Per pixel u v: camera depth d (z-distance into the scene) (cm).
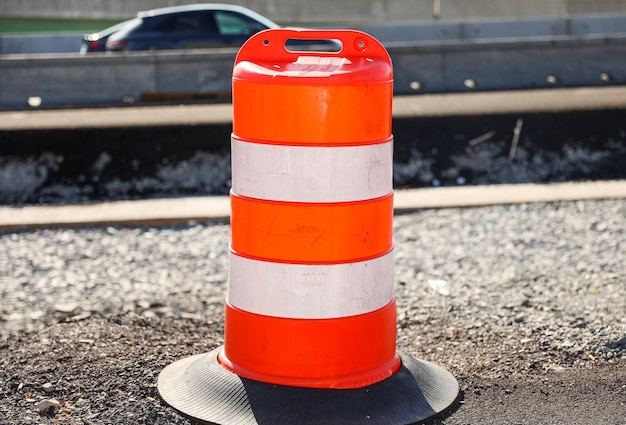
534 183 1125
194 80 1548
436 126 1188
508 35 2631
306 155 384
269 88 383
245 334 405
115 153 1141
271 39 413
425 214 876
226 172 1143
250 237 398
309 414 385
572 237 777
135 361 459
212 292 643
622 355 474
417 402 400
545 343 493
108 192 1117
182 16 1991
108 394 416
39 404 398
